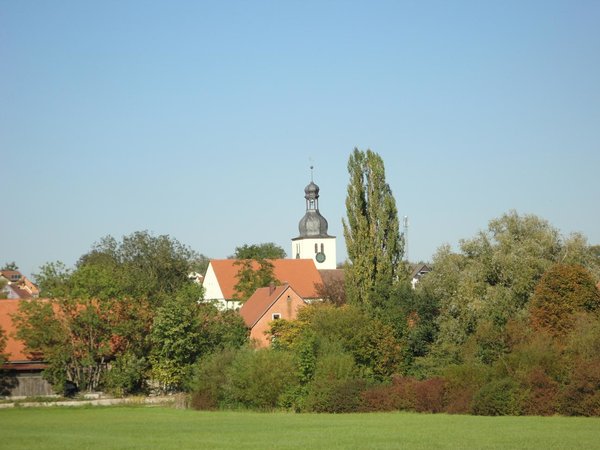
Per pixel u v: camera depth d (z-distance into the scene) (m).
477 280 79.12
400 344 76.19
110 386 80.38
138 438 47.09
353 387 65.44
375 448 41.09
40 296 87.69
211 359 73.06
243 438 46.50
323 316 76.12
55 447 43.16
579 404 56.66
